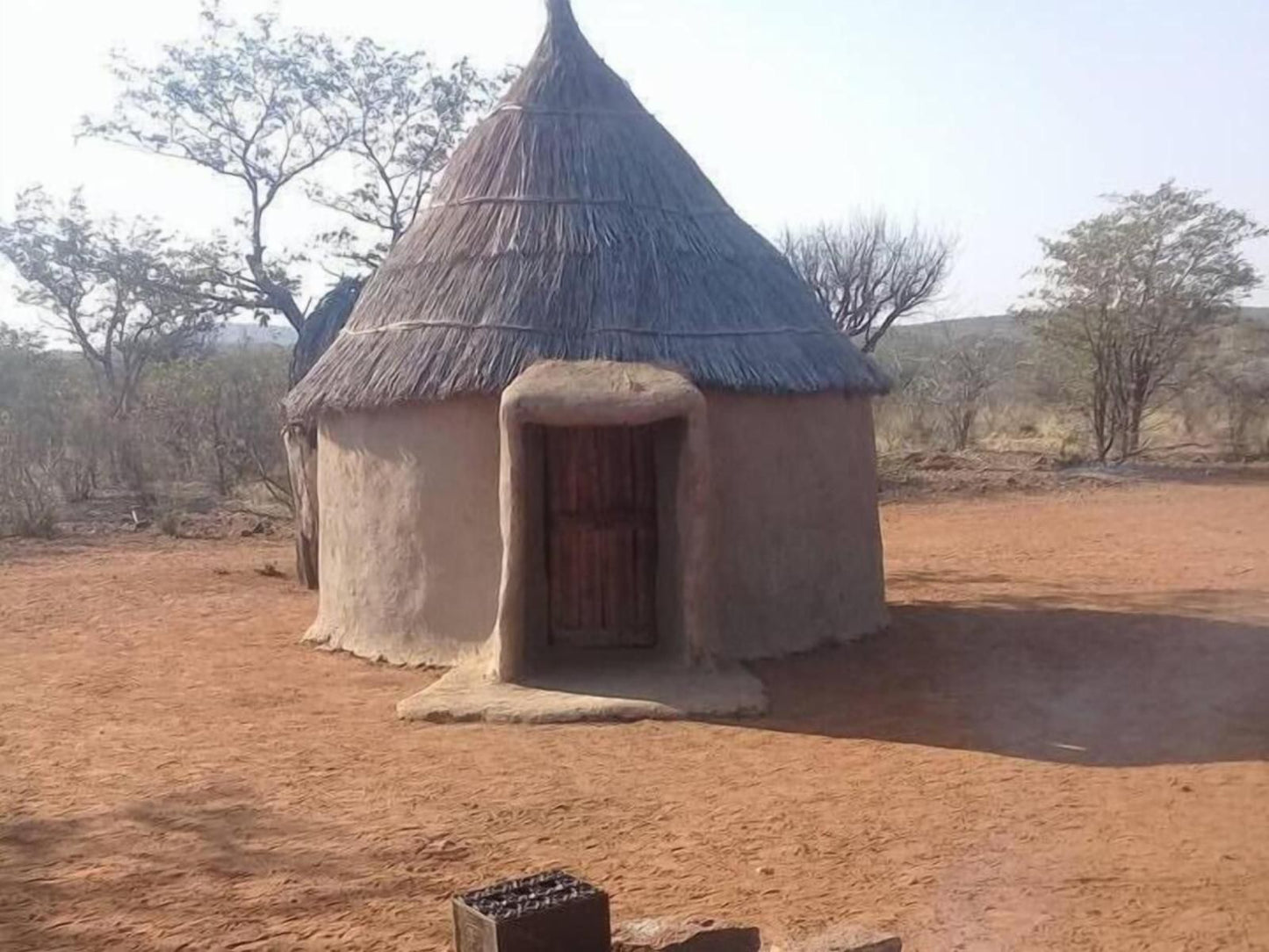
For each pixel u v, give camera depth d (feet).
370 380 32.09
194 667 33.45
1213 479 74.18
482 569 31.27
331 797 22.45
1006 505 66.33
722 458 31.27
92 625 40.16
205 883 18.74
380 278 34.76
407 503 32.19
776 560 32.24
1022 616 37.63
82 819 21.75
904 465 80.02
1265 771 22.67
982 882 17.74
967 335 162.50
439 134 83.25
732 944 15.11
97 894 18.42
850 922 16.46
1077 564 47.47
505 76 84.48
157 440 77.82
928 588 43.06
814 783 22.53
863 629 34.63
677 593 30.09
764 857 18.98
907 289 93.15
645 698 27.53
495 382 30.35
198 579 48.98
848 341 35.78
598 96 35.19
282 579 49.06
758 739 25.45
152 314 90.22
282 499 68.74
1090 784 22.08
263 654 34.81
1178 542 51.70
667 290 31.99
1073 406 91.40
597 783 22.79
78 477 73.05
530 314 31.32
